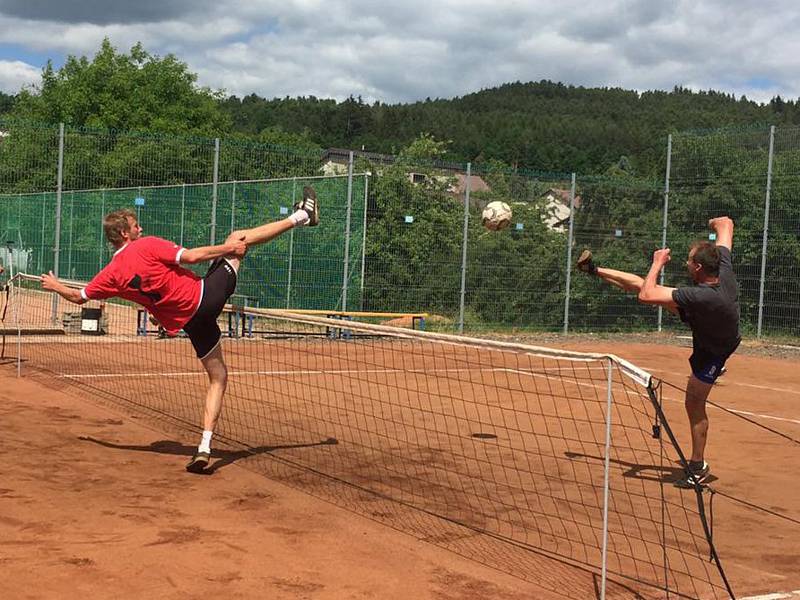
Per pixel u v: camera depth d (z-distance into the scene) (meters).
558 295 21.48
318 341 16.97
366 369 12.99
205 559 4.50
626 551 5.09
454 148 91.44
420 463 7.16
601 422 9.41
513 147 87.12
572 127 84.88
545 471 7.04
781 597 4.41
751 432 9.13
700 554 5.10
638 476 7.01
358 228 18.81
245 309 7.62
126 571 4.25
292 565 4.50
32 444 7.07
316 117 102.94
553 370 14.11
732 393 12.38
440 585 4.34
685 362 16.28
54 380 10.66
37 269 22.62
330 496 6.00
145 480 6.13
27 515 5.09
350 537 5.05
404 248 19.48
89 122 39.84
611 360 4.41
